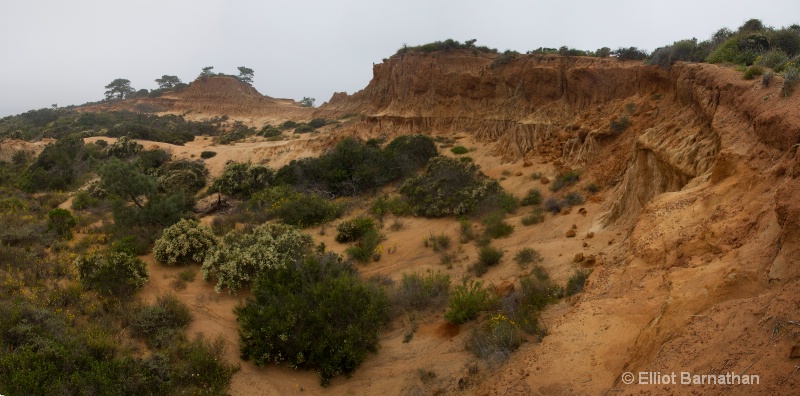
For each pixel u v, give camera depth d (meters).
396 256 17.58
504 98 37.19
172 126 62.38
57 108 101.88
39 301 11.72
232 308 13.02
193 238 16.58
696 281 6.50
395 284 14.54
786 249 5.57
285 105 80.38
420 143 34.44
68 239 18.58
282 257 14.73
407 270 16.02
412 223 22.03
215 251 15.70
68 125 64.31
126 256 14.27
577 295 10.27
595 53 34.34
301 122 64.69
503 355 8.73
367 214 23.97
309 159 33.09
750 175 8.47
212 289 14.48
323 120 61.16
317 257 15.03
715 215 8.28
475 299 11.45
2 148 40.78
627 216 15.62
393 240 19.59
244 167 31.89
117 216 20.52
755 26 21.59
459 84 40.91
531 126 31.98
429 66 43.47
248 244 16.05
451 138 38.09
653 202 11.11
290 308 10.64
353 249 17.48
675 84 20.81
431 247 18.11
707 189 9.80
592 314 7.76
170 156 40.66
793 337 4.38
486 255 15.14
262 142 50.84
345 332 10.27
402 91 45.28
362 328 10.70
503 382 6.93
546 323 9.60
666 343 5.66
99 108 92.62
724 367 4.65
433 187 24.30
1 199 25.78
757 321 4.93
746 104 10.89
